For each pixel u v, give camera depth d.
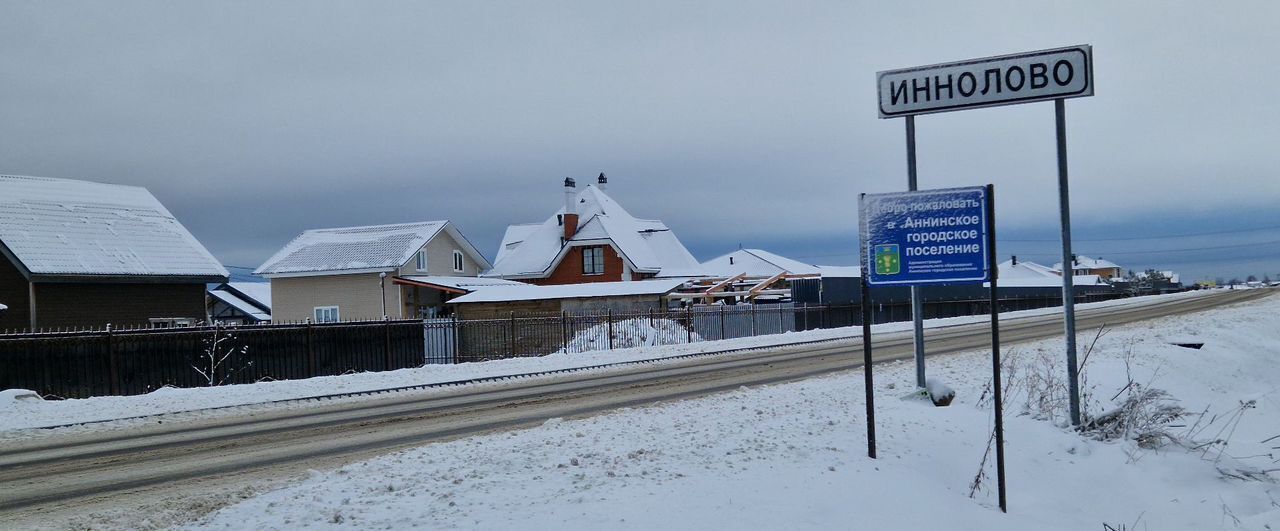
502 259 62.84
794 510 6.47
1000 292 65.31
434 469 8.23
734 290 52.00
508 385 20.02
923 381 12.33
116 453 11.62
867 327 8.66
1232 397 16.41
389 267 47.84
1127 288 91.44
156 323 33.12
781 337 35.56
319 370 24.12
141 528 6.97
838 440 9.15
